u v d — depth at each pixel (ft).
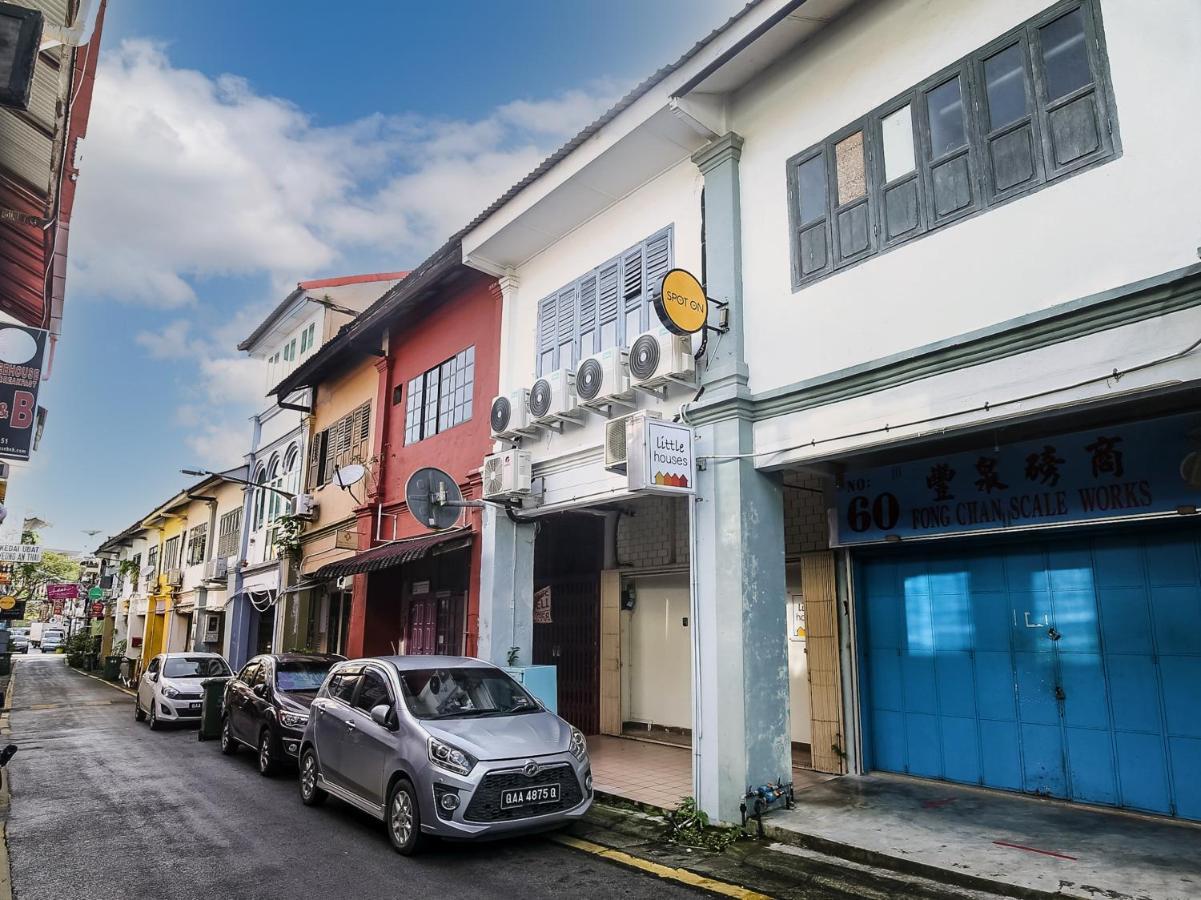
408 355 47.16
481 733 21.57
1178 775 20.94
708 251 26.81
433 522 35.58
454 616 44.42
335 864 20.16
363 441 51.42
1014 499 23.45
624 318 30.76
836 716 28.30
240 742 37.47
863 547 28.17
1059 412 17.83
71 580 212.43
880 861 18.76
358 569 40.34
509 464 33.27
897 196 21.67
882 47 22.63
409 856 20.80
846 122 23.31
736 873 19.01
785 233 24.64
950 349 19.63
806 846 20.47
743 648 23.08
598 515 40.70
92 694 82.23
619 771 30.27
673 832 22.54
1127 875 16.78
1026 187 18.86
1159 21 17.10
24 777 32.91
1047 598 24.14
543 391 32.32
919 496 25.86
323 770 26.11
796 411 23.52
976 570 25.91
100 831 23.63
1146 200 16.79
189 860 20.59
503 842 22.11
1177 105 16.60
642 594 40.11
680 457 24.86
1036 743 23.89
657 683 38.60
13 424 22.80
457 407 40.93
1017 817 21.58
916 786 25.67
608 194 31.60
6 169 20.71
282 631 57.98
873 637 28.50
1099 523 21.68
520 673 32.07
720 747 23.21
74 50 15.66
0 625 104.68
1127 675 22.20
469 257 36.76
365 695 25.25
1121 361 16.70
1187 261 16.02
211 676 53.11
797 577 32.68
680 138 27.81
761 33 23.56
